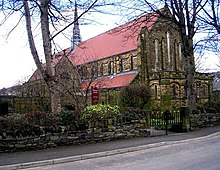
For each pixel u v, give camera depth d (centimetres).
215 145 1392
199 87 4391
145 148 1380
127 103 3028
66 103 2631
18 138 1305
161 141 1533
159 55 4528
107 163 1052
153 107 3562
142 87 3138
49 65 1728
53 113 1504
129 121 1703
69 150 1304
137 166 973
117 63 4897
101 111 1622
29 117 1388
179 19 2338
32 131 1351
